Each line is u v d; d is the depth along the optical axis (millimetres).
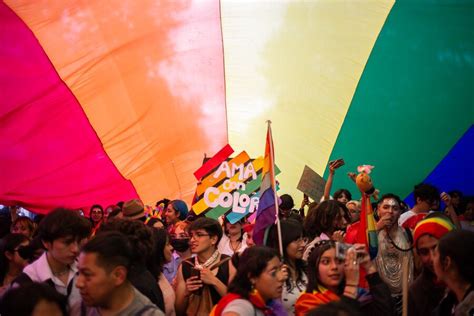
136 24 13141
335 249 4902
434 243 5004
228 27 13523
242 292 4629
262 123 13836
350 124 13898
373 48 13695
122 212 8258
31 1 12586
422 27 13625
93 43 12875
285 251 5750
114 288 4023
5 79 12562
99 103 12977
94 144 12984
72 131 12836
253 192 7312
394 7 13523
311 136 13906
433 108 13852
